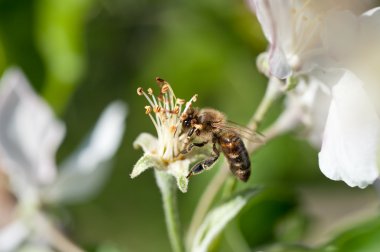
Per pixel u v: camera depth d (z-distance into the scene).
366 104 0.15
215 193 0.17
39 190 0.20
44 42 0.21
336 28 0.16
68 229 0.20
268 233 0.19
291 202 0.19
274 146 0.22
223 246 0.21
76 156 0.20
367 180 0.15
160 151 0.17
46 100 0.21
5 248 0.20
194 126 0.17
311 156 0.22
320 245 0.17
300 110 0.17
